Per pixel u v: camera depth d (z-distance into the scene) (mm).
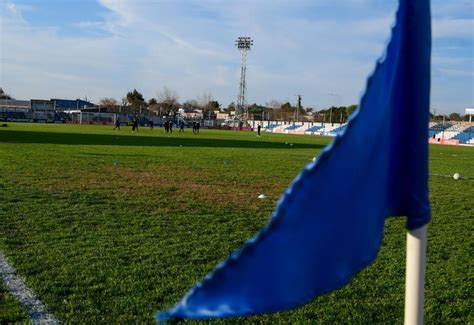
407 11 1603
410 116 1706
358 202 1417
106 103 143250
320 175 1261
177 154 25812
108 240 7793
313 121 121125
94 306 5215
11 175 14664
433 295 6047
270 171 19312
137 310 5160
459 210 11977
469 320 5359
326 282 1354
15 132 43594
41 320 4809
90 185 13438
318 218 1284
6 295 5379
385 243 8344
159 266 6629
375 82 1367
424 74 1668
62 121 99188
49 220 8938
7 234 7840
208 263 6855
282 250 1222
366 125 1373
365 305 5621
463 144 67312
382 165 1545
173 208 10727
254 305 1223
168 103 135125
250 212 10664
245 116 113938
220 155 26438
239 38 107812
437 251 8086
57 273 6176
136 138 41156
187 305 1165
